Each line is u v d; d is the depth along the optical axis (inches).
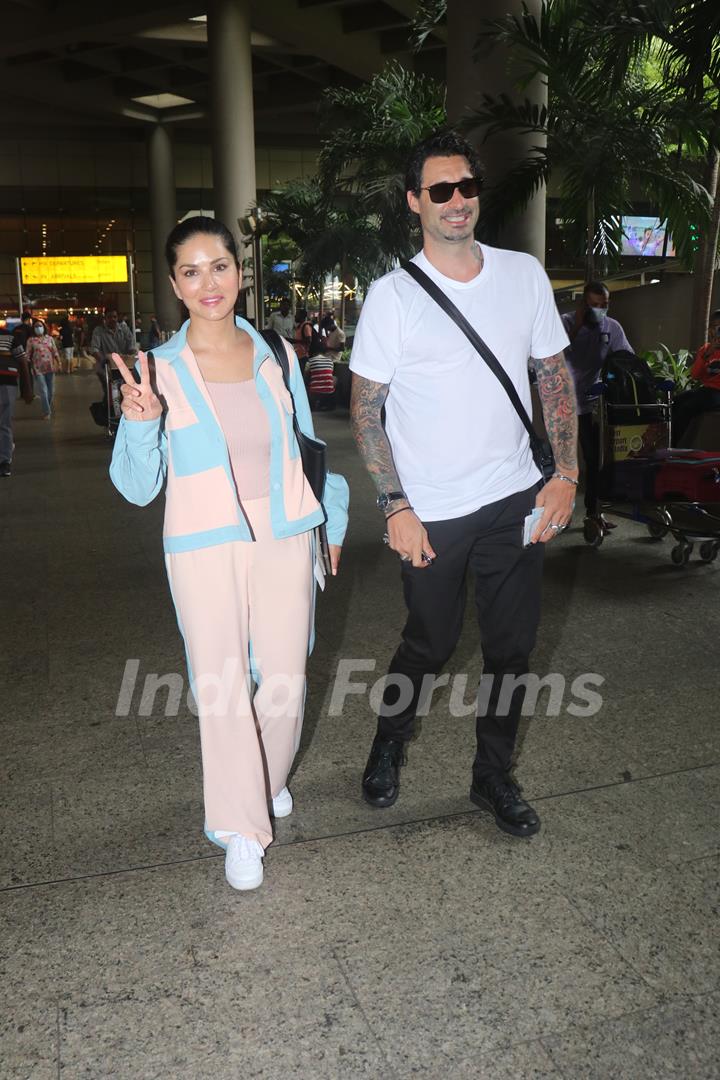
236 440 97.6
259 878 102.2
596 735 138.5
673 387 246.2
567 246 397.1
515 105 373.4
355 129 589.3
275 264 1086.4
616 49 318.3
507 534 106.3
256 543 98.9
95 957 92.1
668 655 169.6
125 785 125.8
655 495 231.5
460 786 124.0
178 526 97.0
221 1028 82.8
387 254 641.0
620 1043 80.5
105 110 1412.4
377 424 104.2
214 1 1040.8
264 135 1567.4
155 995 87.0
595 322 260.7
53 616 199.2
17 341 384.5
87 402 761.6
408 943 93.4
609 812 117.0
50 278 1584.6
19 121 1465.3
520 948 92.4
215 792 100.0
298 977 89.0
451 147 96.6
